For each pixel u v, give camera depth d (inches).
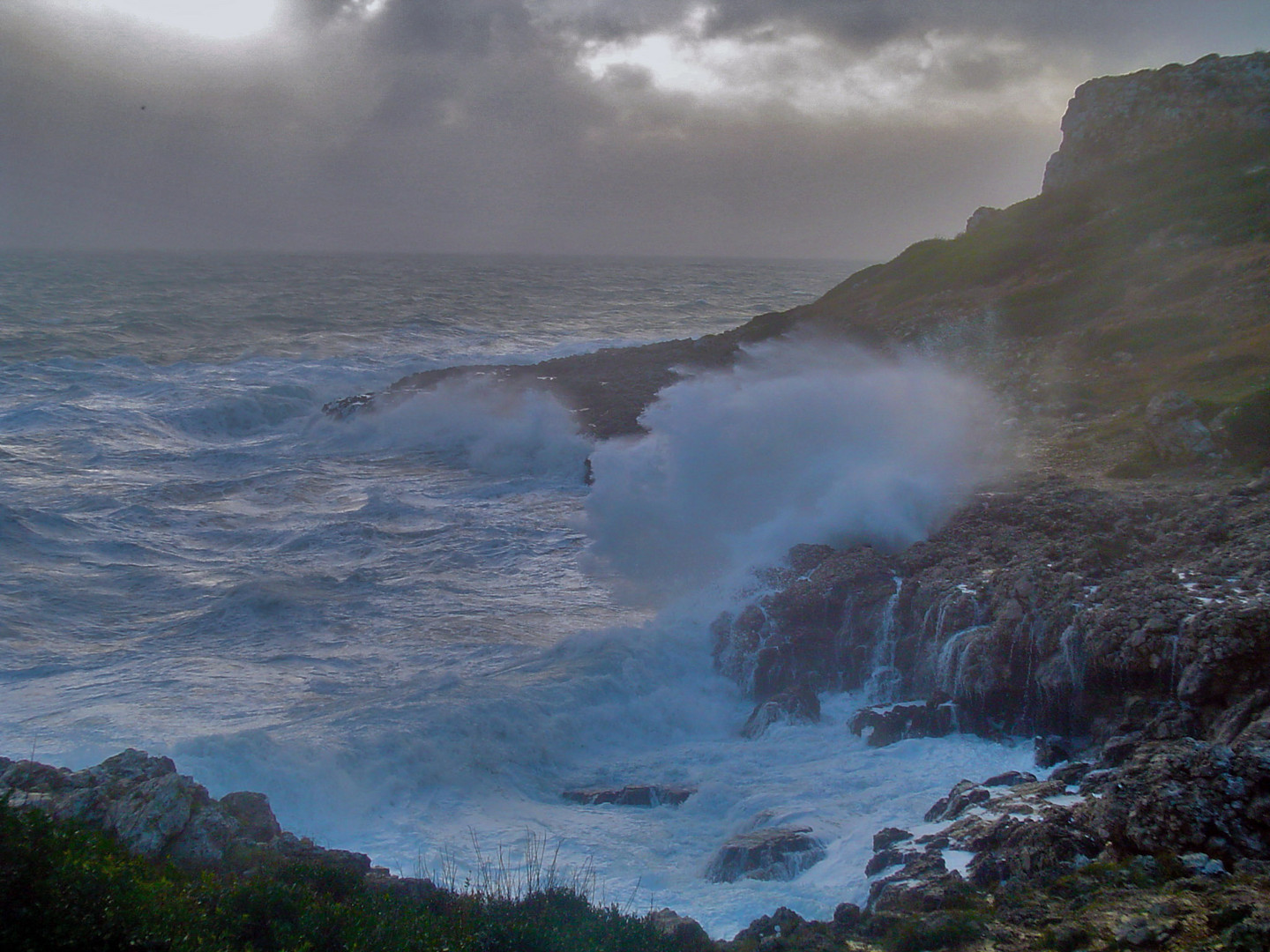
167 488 1033.5
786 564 714.8
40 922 209.5
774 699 585.3
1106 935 252.5
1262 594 490.6
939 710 542.3
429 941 256.1
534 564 828.6
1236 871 278.4
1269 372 911.0
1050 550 625.0
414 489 1087.6
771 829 416.8
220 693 564.7
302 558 834.8
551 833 439.2
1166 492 708.7
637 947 278.7
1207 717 452.1
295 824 440.1
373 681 587.8
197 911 247.1
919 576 634.8
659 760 531.5
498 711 541.0
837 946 285.3
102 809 319.0
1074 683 514.0
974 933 271.6
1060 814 350.9
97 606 711.1
